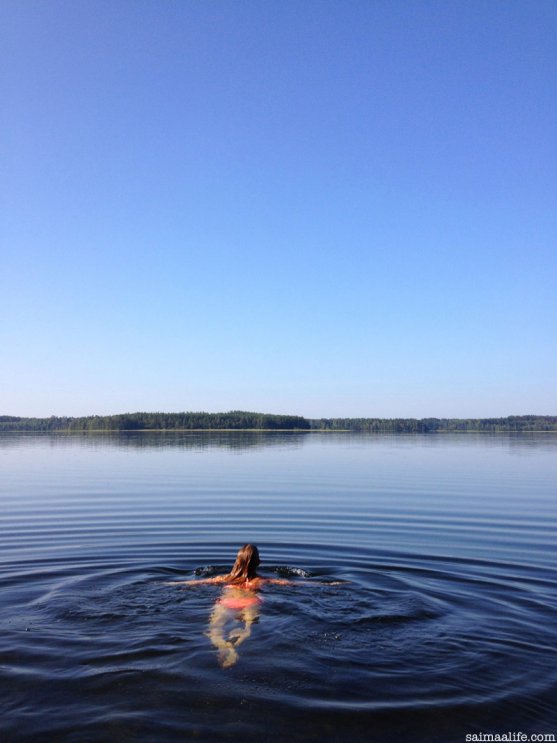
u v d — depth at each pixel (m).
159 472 19.67
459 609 5.57
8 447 38.28
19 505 12.21
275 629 4.89
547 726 3.58
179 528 9.72
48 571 6.94
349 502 12.63
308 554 7.94
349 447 37.12
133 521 10.34
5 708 3.69
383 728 3.52
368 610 5.42
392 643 4.66
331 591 6.02
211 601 5.64
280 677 4.06
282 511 11.43
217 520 10.46
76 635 4.77
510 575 6.90
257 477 18.00
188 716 3.60
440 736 3.46
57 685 3.95
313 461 24.61
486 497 13.43
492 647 4.64
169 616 5.20
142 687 3.92
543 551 8.14
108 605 5.53
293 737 3.41
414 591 6.14
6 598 5.84
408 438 57.06
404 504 12.39
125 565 7.27
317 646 4.57
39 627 4.95
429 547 8.38
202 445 40.62
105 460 25.44
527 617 5.38
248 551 6.39
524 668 4.29
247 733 3.43
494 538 9.02
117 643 4.59
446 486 15.52
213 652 4.43
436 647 4.61
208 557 7.74
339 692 3.89
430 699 3.83
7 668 4.18
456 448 35.78
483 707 3.76
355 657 4.39
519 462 23.89
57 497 13.43
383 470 20.34
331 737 3.42
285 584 6.25
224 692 3.86
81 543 8.56
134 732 3.44
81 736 3.40
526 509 11.77
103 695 3.83
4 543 8.55
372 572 6.98
